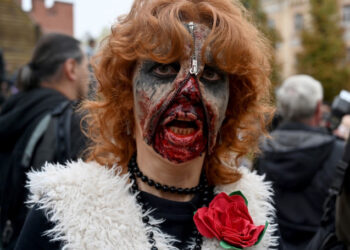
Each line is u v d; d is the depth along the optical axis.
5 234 1.52
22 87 1.74
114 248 0.86
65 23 13.39
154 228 0.94
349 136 1.28
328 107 4.39
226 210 0.97
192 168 1.01
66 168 0.97
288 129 1.87
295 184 1.74
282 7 15.05
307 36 12.23
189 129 0.92
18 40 9.02
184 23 0.89
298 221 1.74
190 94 0.88
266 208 1.08
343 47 12.30
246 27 0.96
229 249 0.95
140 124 0.94
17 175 1.49
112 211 0.90
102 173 0.95
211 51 0.89
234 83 1.02
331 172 1.70
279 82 7.98
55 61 1.74
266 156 1.81
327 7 12.29
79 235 0.86
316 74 11.81
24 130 1.58
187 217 0.98
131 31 0.92
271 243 1.02
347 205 1.21
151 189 1.00
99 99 1.05
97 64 1.00
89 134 1.08
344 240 1.22
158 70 0.91
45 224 0.90
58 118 1.54
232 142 1.10
